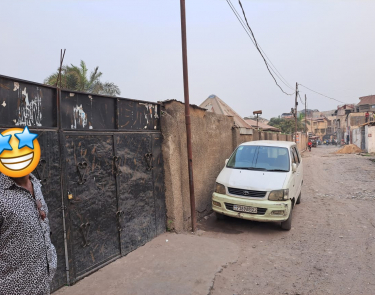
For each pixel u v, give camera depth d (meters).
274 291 3.55
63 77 14.88
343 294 3.49
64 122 3.34
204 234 5.57
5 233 1.73
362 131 31.67
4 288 1.72
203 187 6.78
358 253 4.69
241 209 5.67
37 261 1.83
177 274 3.72
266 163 6.45
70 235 3.33
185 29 5.26
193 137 6.25
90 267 3.66
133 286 3.40
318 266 4.24
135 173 4.52
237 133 9.48
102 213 3.85
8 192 1.78
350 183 10.98
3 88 2.68
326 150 39.84
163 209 5.25
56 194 3.17
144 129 4.83
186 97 5.37
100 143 3.84
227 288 3.59
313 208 7.62
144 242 4.69
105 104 4.01
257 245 5.09
